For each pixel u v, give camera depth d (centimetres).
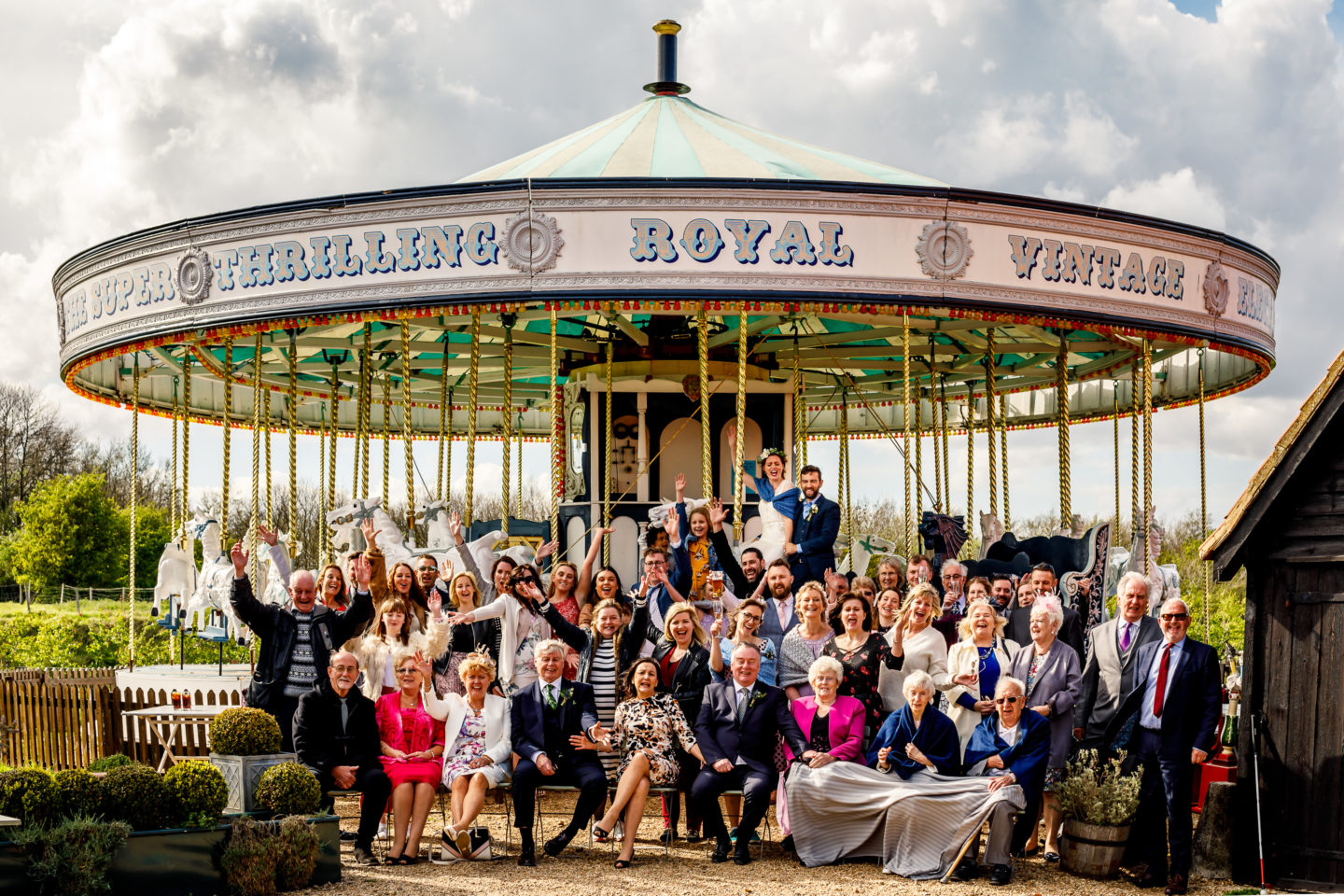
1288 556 1016
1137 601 1038
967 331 1777
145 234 1488
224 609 1681
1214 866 1021
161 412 2314
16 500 6303
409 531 1508
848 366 2191
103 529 5306
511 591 1184
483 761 1036
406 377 1496
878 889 943
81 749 1501
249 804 980
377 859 1030
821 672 1040
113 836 855
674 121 1739
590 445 1745
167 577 1827
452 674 1145
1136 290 1449
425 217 1325
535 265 1299
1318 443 1004
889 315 1634
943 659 1086
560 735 1043
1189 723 989
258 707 1084
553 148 1706
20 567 5266
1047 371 2175
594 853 1062
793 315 1515
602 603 1130
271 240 1393
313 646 1102
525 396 2603
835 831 1023
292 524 1703
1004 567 1553
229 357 1538
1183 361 2102
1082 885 982
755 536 1591
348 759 1035
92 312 1609
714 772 1028
